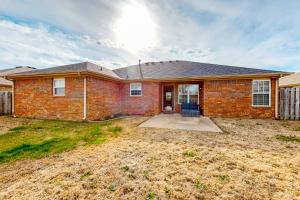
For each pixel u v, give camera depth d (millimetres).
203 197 2592
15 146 5152
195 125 8398
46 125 8625
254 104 10930
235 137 6098
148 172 3371
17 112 11672
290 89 10266
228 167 3605
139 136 6246
